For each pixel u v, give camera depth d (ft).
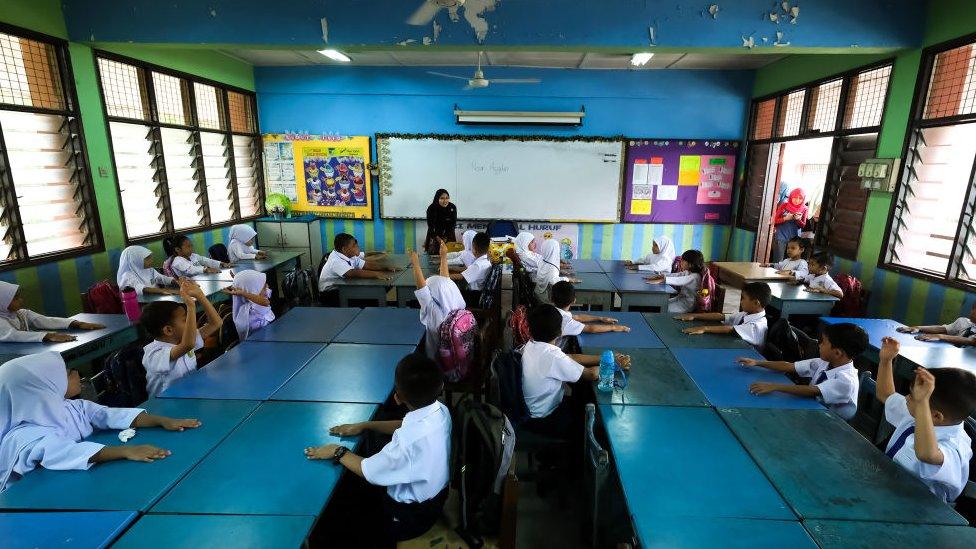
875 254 13.42
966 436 5.16
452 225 19.61
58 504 4.45
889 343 6.45
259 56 18.97
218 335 9.30
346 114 21.01
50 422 5.23
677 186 21.21
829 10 11.53
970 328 9.31
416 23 11.91
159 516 4.34
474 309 11.29
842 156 14.96
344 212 21.84
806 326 12.56
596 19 11.70
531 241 16.42
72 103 12.48
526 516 7.39
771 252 20.16
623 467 5.16
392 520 5.25
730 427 5.98
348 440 5.59
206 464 5.10
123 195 14.40
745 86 20.24
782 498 4.66
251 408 6.32
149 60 14.92
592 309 13.56
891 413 5.79
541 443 7.32
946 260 11.66
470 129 20.97
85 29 12.19
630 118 20.75
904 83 12.38
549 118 20.40
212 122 18.43
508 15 11.77
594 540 5.82
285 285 12.82
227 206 19.52
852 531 4.22
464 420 5.41
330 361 7.94
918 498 4.66
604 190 21.34
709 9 11.55
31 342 8.32
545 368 7.16
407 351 8.41
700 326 9.77
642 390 6.97
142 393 7.38
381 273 14.38
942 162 11.72
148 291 11.45
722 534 4.20
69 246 12.82
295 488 4.74
